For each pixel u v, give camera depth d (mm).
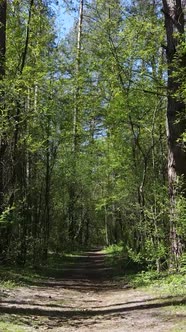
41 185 23766
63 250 33031
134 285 14234
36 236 21922
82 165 28234
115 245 40281
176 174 13852
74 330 8008
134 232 24938
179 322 8016
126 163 21766
